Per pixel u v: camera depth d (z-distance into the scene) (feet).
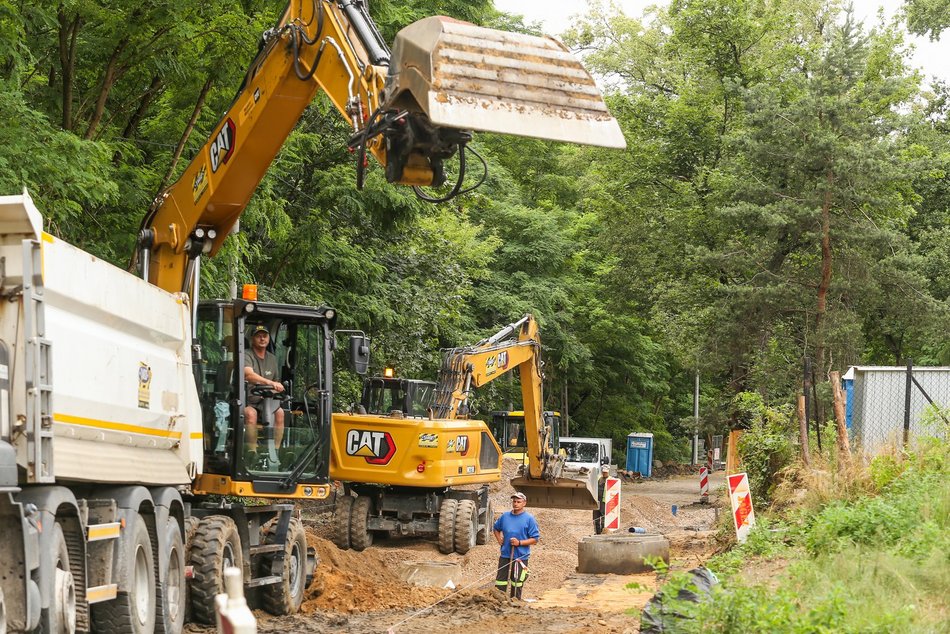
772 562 42.04
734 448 80.28
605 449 148.36
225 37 56.85
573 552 74.59
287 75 36.94
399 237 104.17
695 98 137.28
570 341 164.86
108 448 29.76
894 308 111.24
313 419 45.03
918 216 149.07
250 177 40.83
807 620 25.53
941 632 26.66
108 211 61.52
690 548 68.44
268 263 94.48
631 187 143.95
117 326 30.78
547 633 35.73
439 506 66.49
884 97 112.98
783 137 107.04
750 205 105.70
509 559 48.88
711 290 116.88
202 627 37.42
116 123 66.69
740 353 112.16
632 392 202.28
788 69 137.59
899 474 49.88
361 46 32.35
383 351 102.01
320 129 89.45
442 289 109.40
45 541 24.63
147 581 31.50
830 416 98.22
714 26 134.41
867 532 39.83
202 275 63.77
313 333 45.65
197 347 39.78
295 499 44.88
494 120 24.36
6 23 46.62
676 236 134.31
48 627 24.45
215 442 43.37
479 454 70.23
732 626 26.23
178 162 66.08
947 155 145.48
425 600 47.01
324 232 92.53
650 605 29.01
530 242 162.40
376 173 90.07
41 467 24.39
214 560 37.22
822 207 104.99
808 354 105.81
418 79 24.64
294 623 39.68
